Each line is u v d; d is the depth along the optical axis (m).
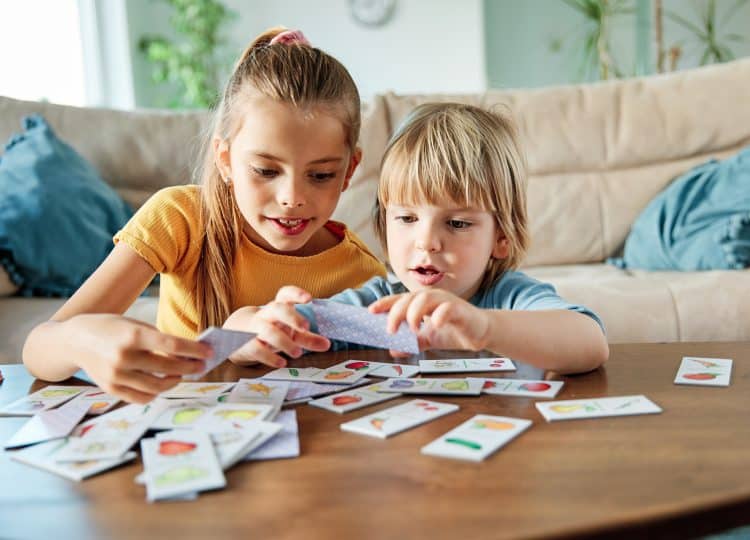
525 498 0.44
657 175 2.25
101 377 0.63
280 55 0.97
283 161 0.90
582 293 1.66
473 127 0.97
